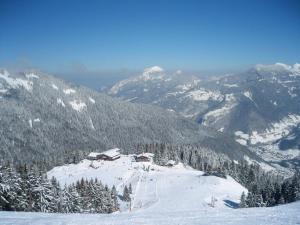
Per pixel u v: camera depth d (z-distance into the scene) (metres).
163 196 111.44
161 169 158.75
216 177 133.38
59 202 65.12
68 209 66.88
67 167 162.12
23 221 29.75
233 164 183.62
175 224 27.94
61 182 131.38
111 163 165.62
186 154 190.75
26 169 64.81
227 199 109.06
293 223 28.05
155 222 28.75
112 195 87.50
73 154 185.25
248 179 168.12
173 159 180.25
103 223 28.62
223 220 29.31
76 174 145.75
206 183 125.38
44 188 62.34
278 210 34.06
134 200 108.00
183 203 101.62
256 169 193.00
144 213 33.44
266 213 32.44
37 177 62.84
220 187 122.06
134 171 149.38
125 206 100.94
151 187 124.00
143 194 115.31
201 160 191.50
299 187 108.44
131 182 132.12
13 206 55.34
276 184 127.81
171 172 152.88
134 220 29.62
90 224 28.38
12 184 56.78
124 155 188.12
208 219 29.78
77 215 33.06
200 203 101.38
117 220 29.75
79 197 70.81
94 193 79.31
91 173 146.12
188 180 131.62
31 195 59.66
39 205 59.66
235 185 130.75
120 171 148.12
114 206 85.75
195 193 112.06
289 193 109.19
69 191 71.12
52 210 62.06
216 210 34.44
